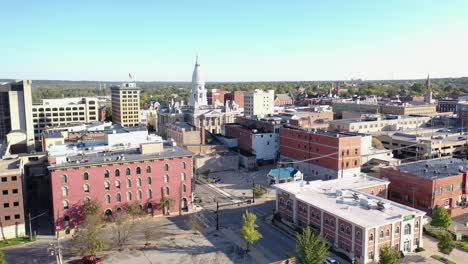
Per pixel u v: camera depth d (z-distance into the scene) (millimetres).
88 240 86125
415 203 110188
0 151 137500
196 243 94688
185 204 117062
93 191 104562
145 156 113000
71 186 101938
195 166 159375
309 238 78250
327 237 91125
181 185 115750
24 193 109500
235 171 164750
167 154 115688
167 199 112812
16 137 180250
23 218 100062
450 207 109500
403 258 83812
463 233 97250
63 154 114562
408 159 171125
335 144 137875
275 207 119250
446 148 173500
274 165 173500
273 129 177625
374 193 109938
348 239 84938
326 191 104625
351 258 83562
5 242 96188
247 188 139750
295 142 158875
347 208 91500
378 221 83562
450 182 108812
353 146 140375
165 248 92125
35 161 123062
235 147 186625
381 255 74312
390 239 84500
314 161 148875
